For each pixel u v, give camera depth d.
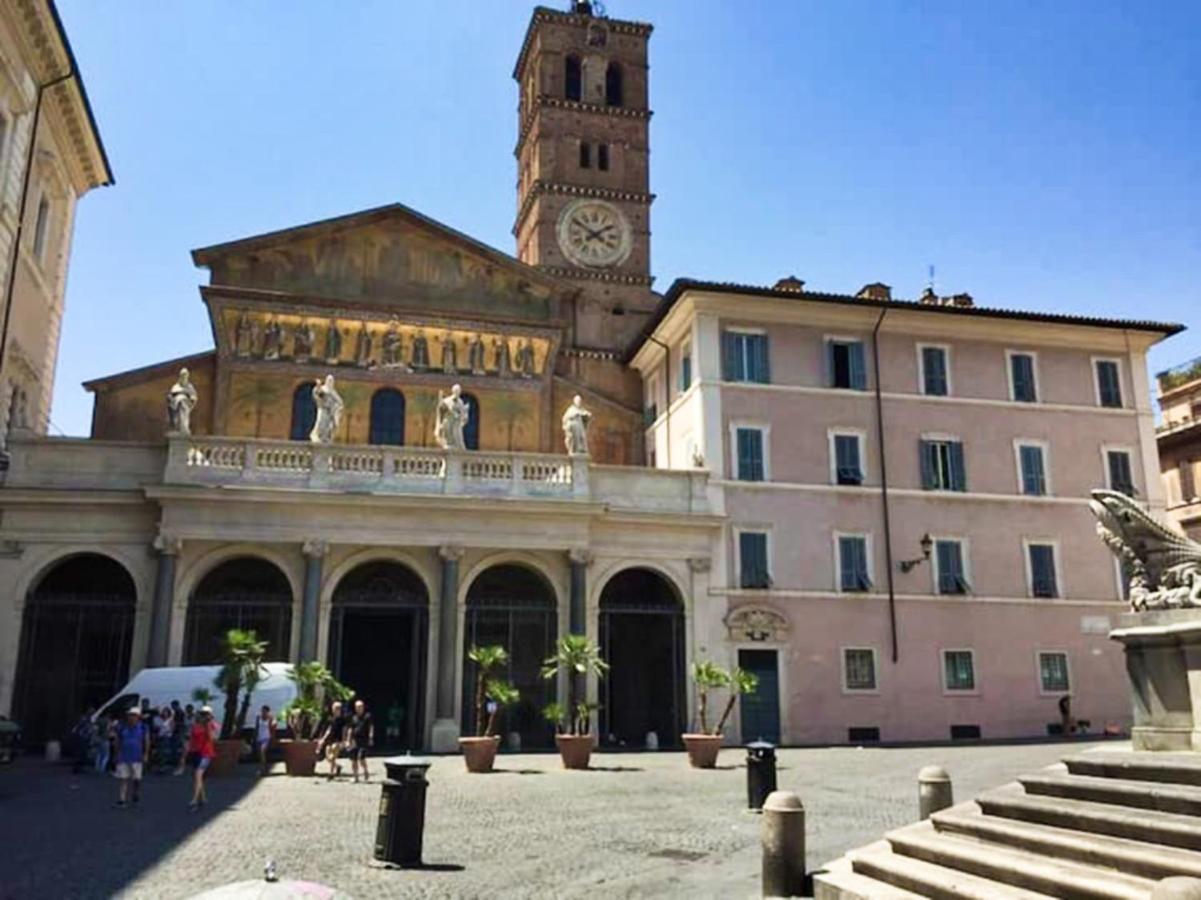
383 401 38.78
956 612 36.06
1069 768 11.29
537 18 57.78
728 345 36.75
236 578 33.50
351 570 33.41
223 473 30.58
